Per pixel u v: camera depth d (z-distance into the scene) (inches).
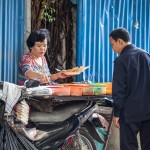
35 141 201.6
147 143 205.0
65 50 308.7
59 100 210.5
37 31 239.5
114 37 206.5
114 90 196.2
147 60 202.1
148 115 199.2
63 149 224.5
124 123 199.2
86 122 230.4
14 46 270.5
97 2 309.6
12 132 188.4
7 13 267.1
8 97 185.3
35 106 208.4
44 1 298.4
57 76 233.3
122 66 197.6
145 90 199.8
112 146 256.2
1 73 264.8
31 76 229.0
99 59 312.0
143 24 340.8
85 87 213.9
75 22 306.3
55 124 212.4
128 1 329.4
